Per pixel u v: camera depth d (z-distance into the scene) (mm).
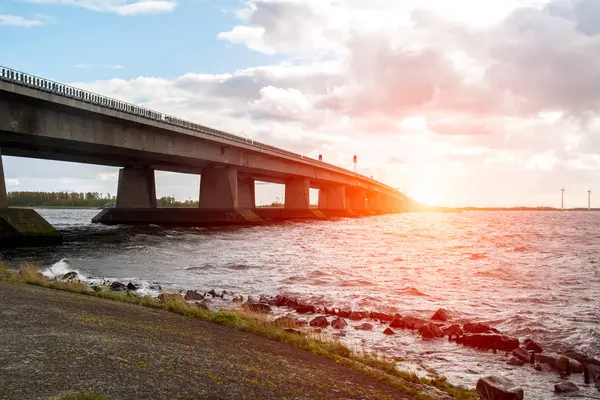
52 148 57438
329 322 16484
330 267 32500
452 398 9273
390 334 14844
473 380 10797
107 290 18297
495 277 28734
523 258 40719
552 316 17781
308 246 48719
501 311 18859
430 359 12391
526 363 12070
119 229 65625
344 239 60219
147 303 15633
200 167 89000
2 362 7293
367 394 8453
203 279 26469
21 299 12688
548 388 10359
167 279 26094
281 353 10625
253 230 72375
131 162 80625
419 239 63688
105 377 7121
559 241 62906
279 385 8047
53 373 7027
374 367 10977
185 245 45188
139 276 26797
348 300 20938
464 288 24594
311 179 128125
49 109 45594
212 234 60875
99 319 11250
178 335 10773
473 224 130750
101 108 49562
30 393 6207
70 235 53156
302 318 17062
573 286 25469
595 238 69500
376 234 71750
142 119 56406
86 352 8234
